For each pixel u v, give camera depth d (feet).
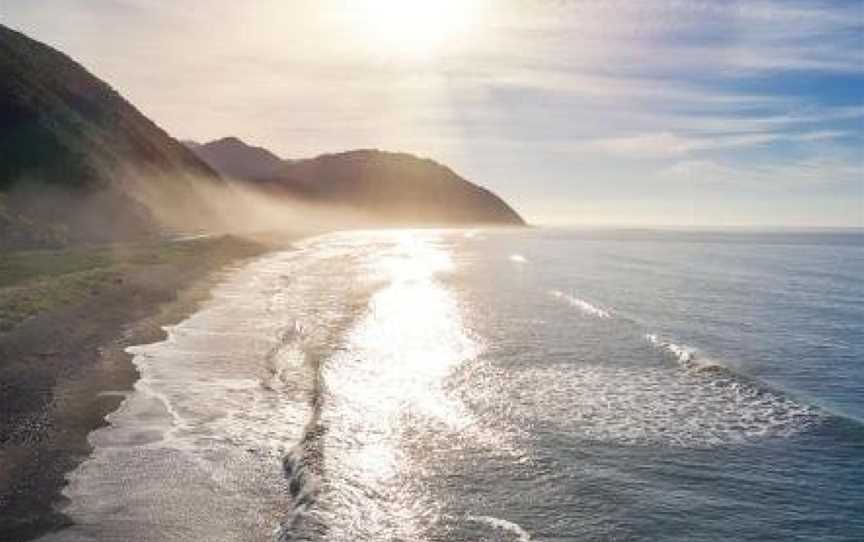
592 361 115.34
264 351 114.01
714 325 155.94
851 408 94.89
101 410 81.97
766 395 96.78
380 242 474.08
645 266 316.60
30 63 339.57
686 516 61.52
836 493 66.49
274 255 318.65
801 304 191.31
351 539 56.49
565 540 57.21
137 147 374.02
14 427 73.67
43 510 58.54
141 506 60.23
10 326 107.55
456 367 109.60
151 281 174.19
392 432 79.97
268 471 68.33
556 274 264.52
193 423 79.87
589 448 76.84
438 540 56.85
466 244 477.36
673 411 89.81
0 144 257.96
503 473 69.72
